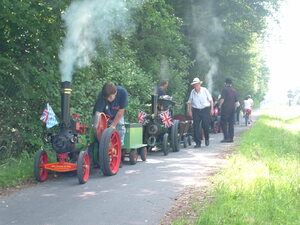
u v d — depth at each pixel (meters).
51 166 7.18
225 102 14.44
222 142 14.62
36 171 7.15
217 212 5.01
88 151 8.20
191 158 10.40
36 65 9.41
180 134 12.30
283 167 8.20
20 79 8.77
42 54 9.02
